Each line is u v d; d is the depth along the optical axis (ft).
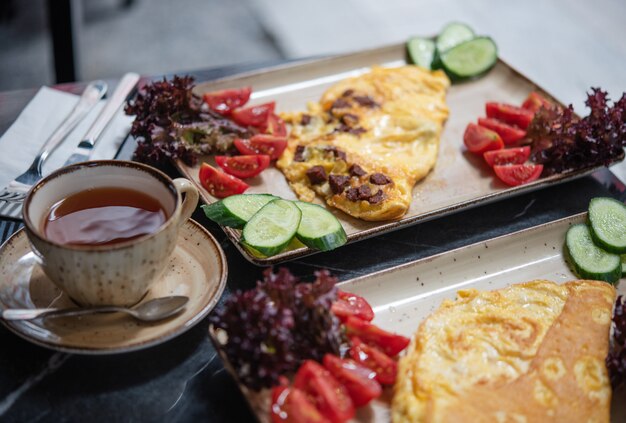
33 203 2.13
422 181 2.78
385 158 2.78
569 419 2.02
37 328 2.11
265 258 2.36
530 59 5.37
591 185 2.84
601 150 2.78
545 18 6.04
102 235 2.15
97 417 2.07
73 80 4.47
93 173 2.23
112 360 2.17
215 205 2.44
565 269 2.47
